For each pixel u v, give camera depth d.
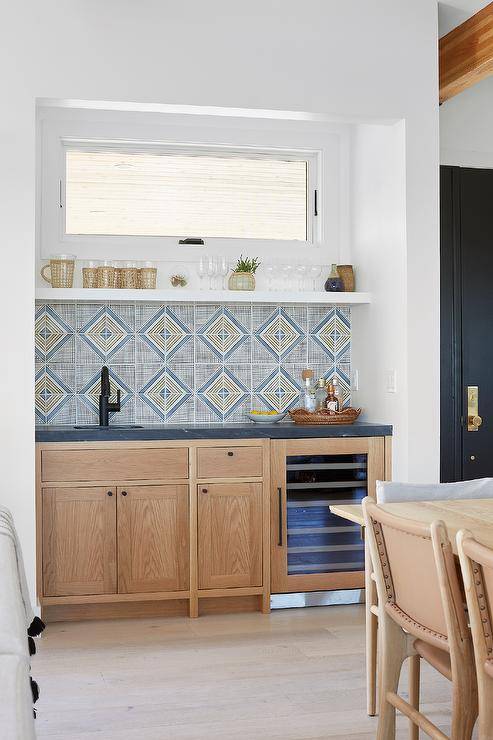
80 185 4.83
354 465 4.48
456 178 4.73
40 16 4.02
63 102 4.09
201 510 4.27
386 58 4.38
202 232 4.98
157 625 4.16
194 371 4.91
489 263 4.77
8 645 1.19
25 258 4.00
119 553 4.19
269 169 5.08
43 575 4.11
